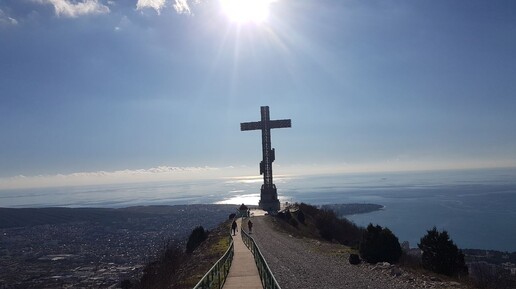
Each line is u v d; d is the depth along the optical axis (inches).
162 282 1082.7
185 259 1425.9
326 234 2429.9
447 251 948.0
